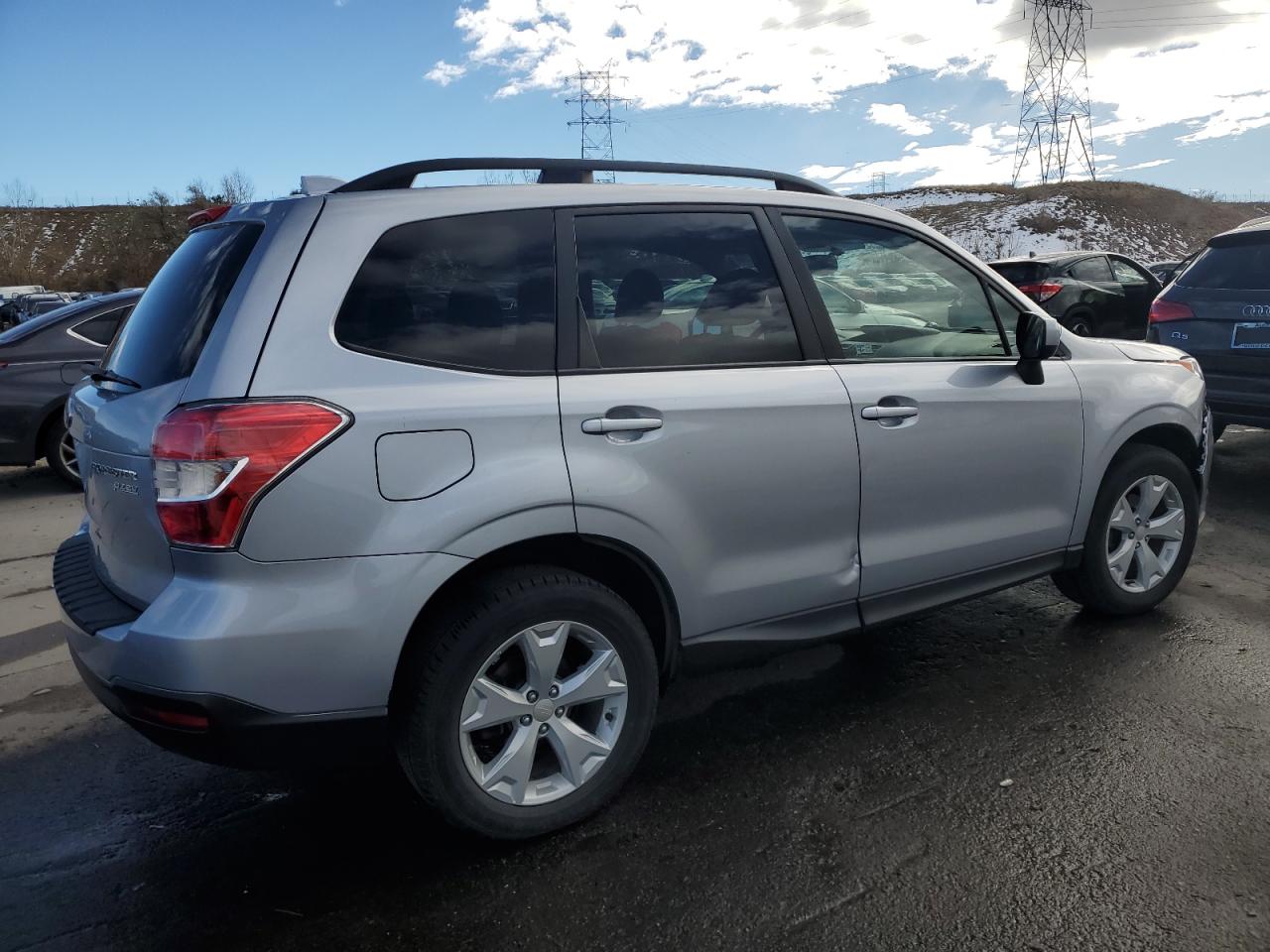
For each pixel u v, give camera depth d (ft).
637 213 9.33
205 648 6.99
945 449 10.64
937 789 9.16
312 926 7.54
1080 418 11.94
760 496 9.36
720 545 9.24
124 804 9.62
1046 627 13.14
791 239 10.23
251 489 7.04
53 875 8.39
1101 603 12.87
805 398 9.59
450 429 7.73
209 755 7.38
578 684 8.46
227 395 7.20
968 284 11.60
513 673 8.43
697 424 8.89
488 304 8.38
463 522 7.69
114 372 8.82
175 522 7.14
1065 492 11.96
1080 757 9.63
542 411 8.16
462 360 8.09
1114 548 12.94
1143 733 10.07
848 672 11.99
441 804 7.97
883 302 10.68
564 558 8.87
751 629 9.66
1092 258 44.50
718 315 9.50
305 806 9.45
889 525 10.37
